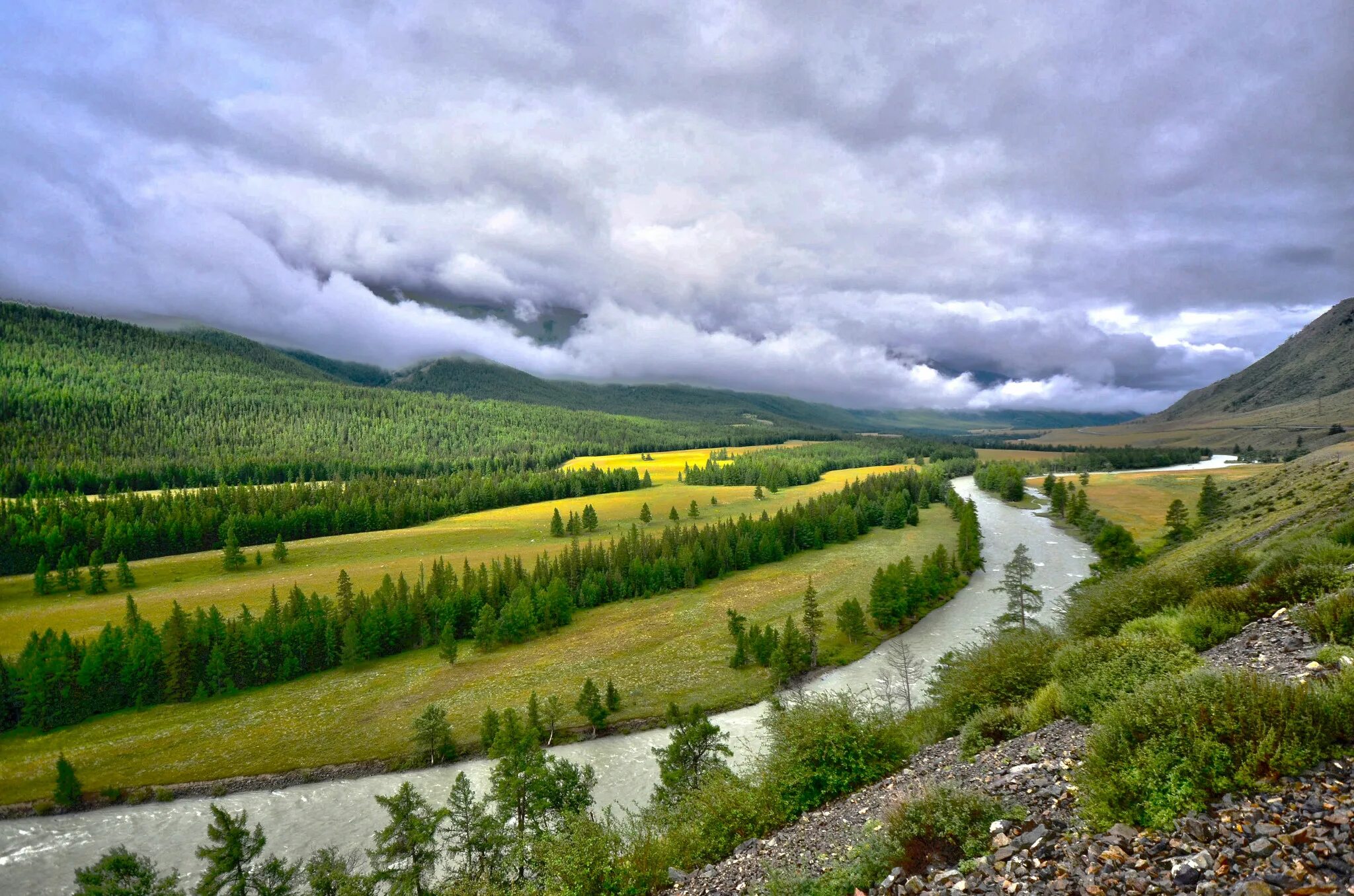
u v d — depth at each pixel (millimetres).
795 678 73062
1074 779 10289
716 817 16750
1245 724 8984
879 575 90312
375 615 91688
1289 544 22844
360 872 42375
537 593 102625
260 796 55906
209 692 78875
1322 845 6926
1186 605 18703
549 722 65375
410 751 61875
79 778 59625
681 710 66750
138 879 37812
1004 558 121125
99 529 147500
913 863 9945
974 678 19641
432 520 196750
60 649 77625
